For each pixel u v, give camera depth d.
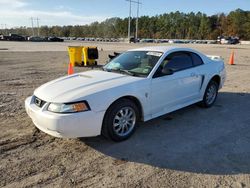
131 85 4.45
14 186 3.18
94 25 156.12
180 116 5.75
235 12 114.69
